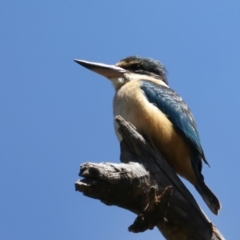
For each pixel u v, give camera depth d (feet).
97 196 29.01
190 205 33.27
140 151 34.14
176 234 33.53
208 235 33.06
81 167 28.19
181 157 42.04
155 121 41.34
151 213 30.25
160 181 33.14
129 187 30.30
